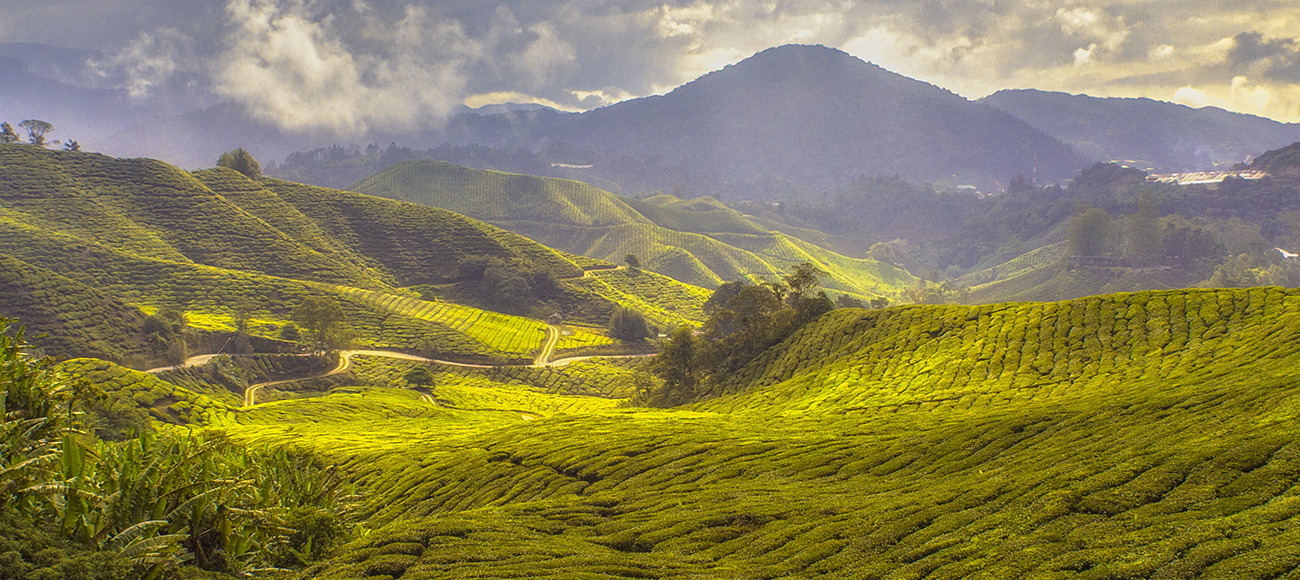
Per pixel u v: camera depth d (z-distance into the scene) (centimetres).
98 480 3494
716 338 17462
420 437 11250
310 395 18688
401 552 4322
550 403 18412
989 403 8275
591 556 4059
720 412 11644
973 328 11556
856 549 3741
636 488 6025
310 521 4456
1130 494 3550
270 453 8450
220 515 3612
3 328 4347
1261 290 9269
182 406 13800
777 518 4497
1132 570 2797
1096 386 8094
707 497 5231
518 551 4222
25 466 3030
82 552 2964
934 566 3334
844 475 5616
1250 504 3136
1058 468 4262
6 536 2708
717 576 3628
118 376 13838
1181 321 9181
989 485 4266
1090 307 10575
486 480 7062
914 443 5978
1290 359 6206
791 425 8088
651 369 16512
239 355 19400
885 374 10994
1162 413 5253
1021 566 3073
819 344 14012
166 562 3122
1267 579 2484
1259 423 4175
